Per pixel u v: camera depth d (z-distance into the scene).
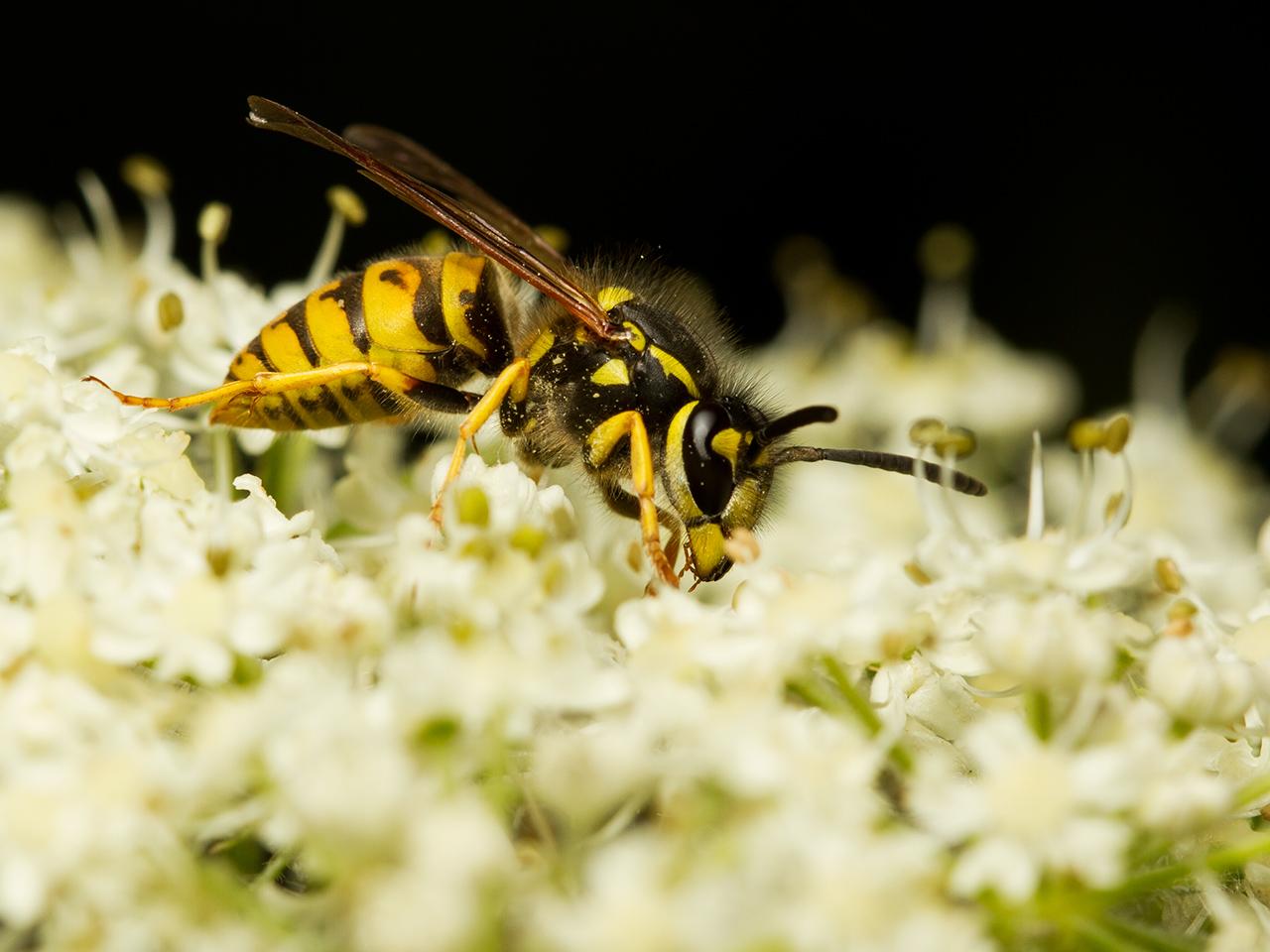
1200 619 0.08
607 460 0.08
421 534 0.07
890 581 0.08
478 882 0.07
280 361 0.09
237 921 0.07
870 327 0.11
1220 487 0.11
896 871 0.07
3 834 0.07
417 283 0.09
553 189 0.13
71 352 0.09
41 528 0.07
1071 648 0.07
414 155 0.09
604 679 0.07
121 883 0.07
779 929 0.07
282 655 0.07
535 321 0.09
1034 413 0.11
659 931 0.07
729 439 0.08
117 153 0.13
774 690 0.07
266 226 0.13
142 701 0.07
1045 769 0.07
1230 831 0.07
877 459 0.09
